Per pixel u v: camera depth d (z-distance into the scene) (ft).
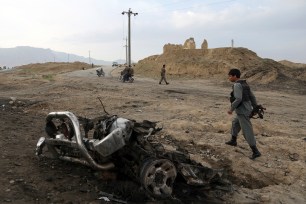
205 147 28.84
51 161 22.43
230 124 36.06
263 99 71.72
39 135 30.04
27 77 118.62
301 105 64.59
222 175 20.53
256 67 145.89
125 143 18.62
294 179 24.23
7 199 16.69
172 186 18.66
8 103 49.85
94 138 20.22
